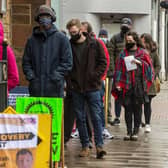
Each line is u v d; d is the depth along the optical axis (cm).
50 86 1248
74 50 1397
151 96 1894
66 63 1259
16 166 934
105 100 1867
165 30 5528
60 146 1169
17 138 934
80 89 1384
